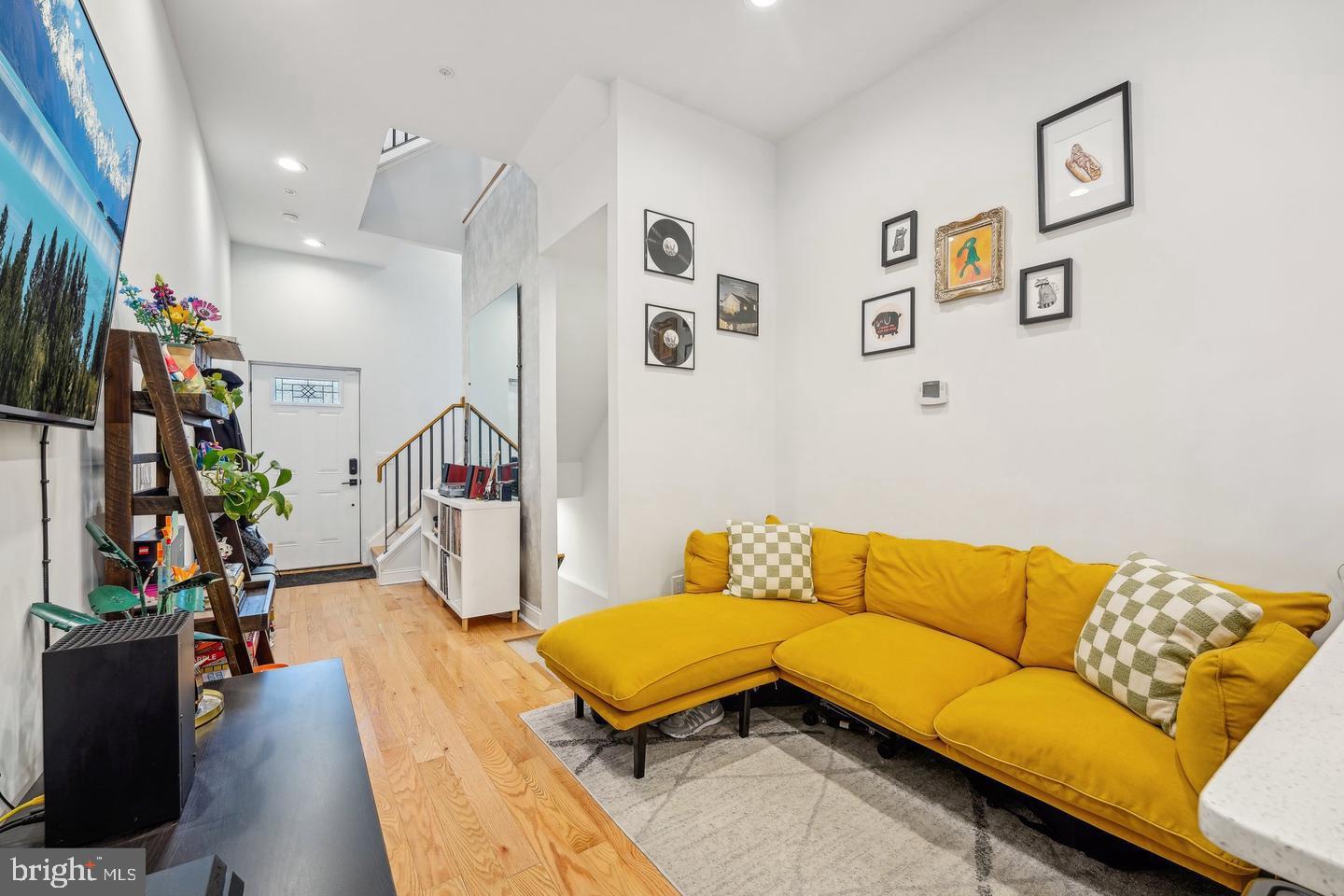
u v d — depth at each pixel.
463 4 2.25
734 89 2.81
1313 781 0.44
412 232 5.07
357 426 5.71
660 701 1.91
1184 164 1.80
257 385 5.27
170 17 2.27
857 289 2.85
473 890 1.45
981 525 2.34
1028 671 1.84
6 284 0.80
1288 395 1.61
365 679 2.77
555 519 3.67
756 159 3.22
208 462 1.69
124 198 1.34
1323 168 1.56
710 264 3.03
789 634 2.26
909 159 2.62
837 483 2.95
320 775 0.88
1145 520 1.88
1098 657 1.60
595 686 1.92
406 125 3.09
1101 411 1.99
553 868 1.52
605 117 2.82
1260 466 1.66
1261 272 1.66
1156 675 1.43
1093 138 1.99
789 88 2.80
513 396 4.05
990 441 2.31
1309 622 1.43
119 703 0.74
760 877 1.48
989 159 2.31
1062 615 1.84
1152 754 1.30
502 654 3.12
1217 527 1.73
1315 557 1.57
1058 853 1.56
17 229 0.82
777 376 3.30
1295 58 1.60
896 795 1.84
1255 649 1.21
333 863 0.70
